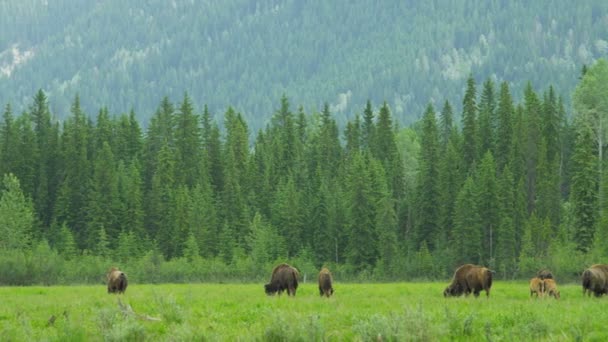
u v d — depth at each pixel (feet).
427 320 170.60
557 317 201.26
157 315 222.28
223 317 219.41
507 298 327.47
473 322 193.16
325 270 326.24
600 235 632.38
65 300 297.74
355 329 170.60
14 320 214.90
